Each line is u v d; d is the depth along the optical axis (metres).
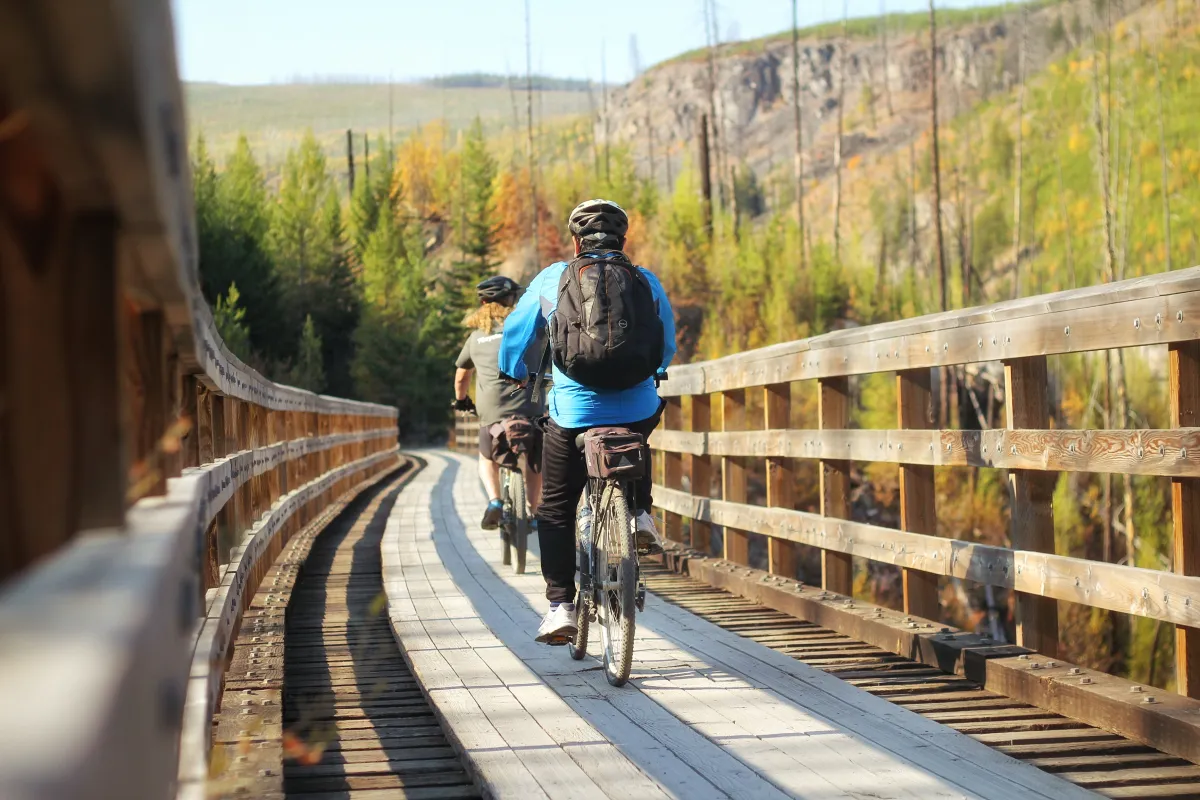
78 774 0.53
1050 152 76.81
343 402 14.41
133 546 1.16
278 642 4.44
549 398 4.69
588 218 4.54
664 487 9.40
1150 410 43.09
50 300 1.22
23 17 0.75
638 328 4.32
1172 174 58.81
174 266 1.47
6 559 1.07
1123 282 3.68
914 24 164.12
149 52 0.95
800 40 185.00
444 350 61.22
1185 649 3.45
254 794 2.53
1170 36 71.75
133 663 0.73
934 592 5.22
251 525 6.05
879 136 139.25
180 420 2.47
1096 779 3.06
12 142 1.00
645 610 6.11
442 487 16.64
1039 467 4.11
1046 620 4.31
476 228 76.12
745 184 126.62
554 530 4.69
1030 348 4.11
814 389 45.66
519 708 3.85
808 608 5.82
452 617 5.86
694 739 3.43
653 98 190.00
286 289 62.19
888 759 3.21
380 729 3.90
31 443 1.14
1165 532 37.47
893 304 64.31
